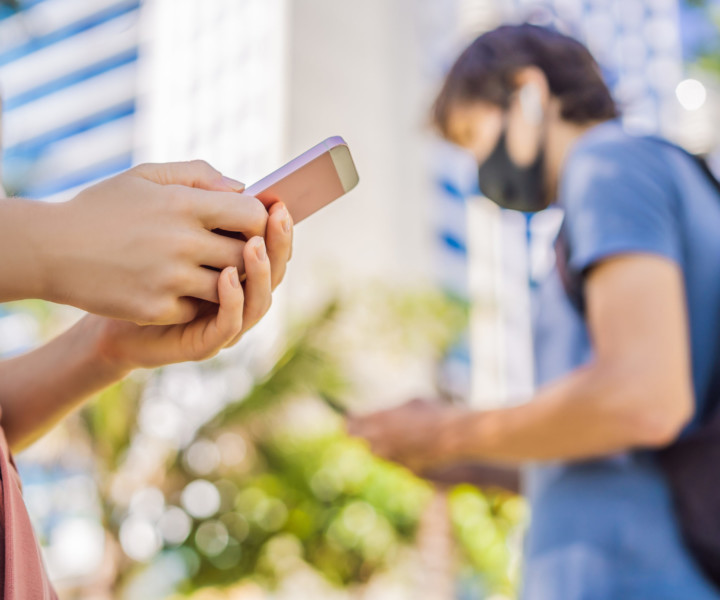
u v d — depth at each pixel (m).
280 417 4.79
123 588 4.58
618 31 25.88
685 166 1.00
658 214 0.94
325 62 16.59
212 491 4.73
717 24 5.09
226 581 4.67
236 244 0.49
